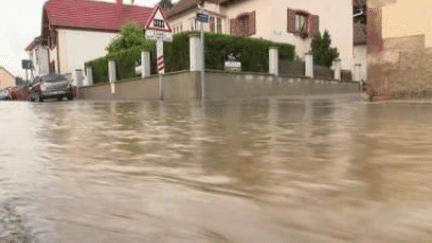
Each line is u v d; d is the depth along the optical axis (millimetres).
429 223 1105
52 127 4625
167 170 1970
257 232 1064
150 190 1563
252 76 16062
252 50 16234
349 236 1017
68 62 29484
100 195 1504
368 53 7836
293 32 20906
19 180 1809
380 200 1349
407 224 1101
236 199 1401
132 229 1114
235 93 15430
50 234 1093
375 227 1082
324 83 20328
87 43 30031
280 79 17453
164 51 15461
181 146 2809
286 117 5160
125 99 18516
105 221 1192
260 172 1871
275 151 2494
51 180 1794
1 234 1097
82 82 24062
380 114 5184
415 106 6539
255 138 3141
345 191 1481
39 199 1465
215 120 4938
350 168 1917
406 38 7234
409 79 7309
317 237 1015
